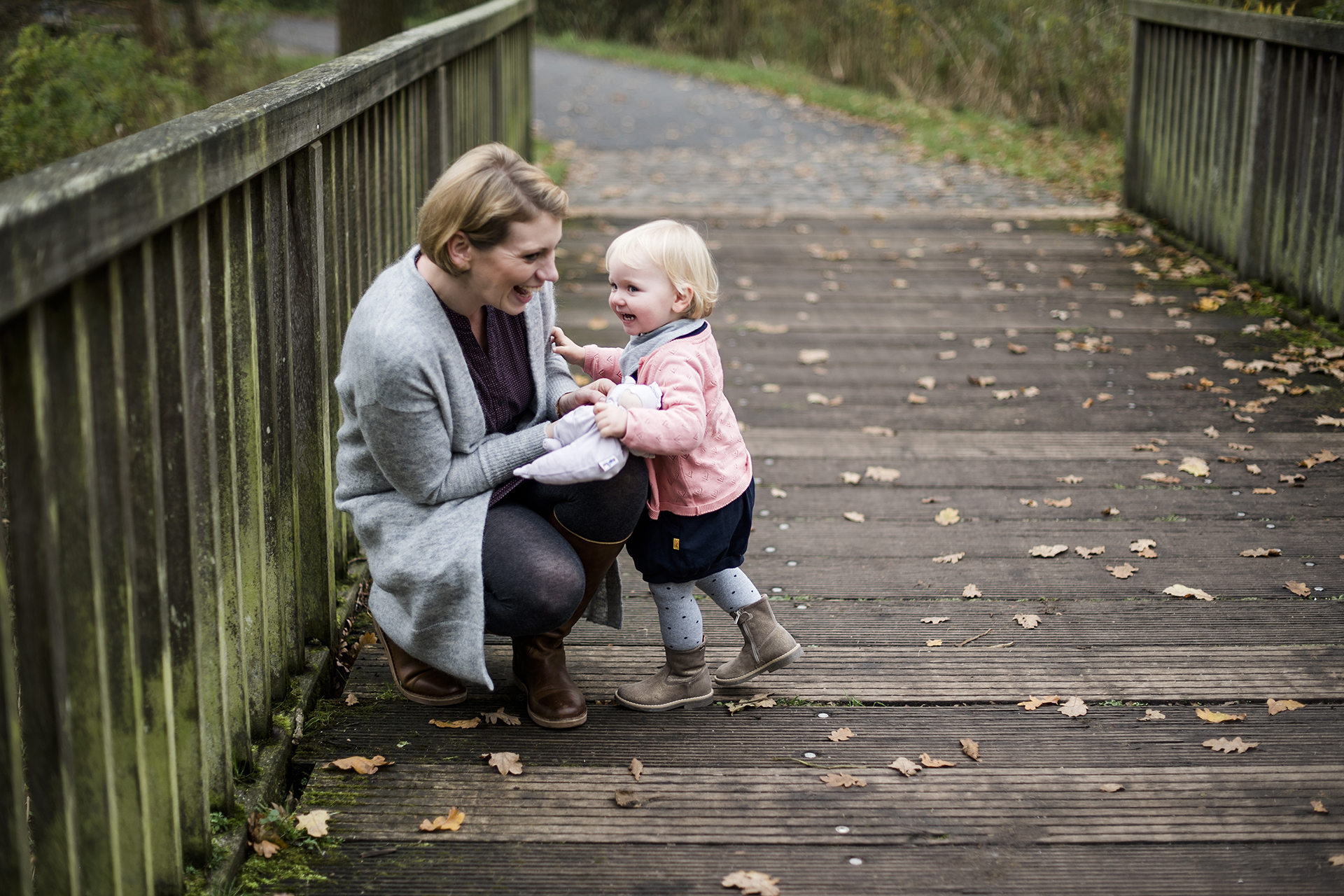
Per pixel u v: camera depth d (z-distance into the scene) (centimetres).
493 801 235
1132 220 759
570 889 211
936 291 627
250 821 220
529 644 258
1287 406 455
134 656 177
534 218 215
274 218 247
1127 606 315
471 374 241
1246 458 408
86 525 162
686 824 229
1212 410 453
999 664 288
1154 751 253
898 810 234
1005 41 1271
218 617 211
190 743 203
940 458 416
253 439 232
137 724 179
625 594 324
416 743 254
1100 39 1166
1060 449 421
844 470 407
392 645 266
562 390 262
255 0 1292
